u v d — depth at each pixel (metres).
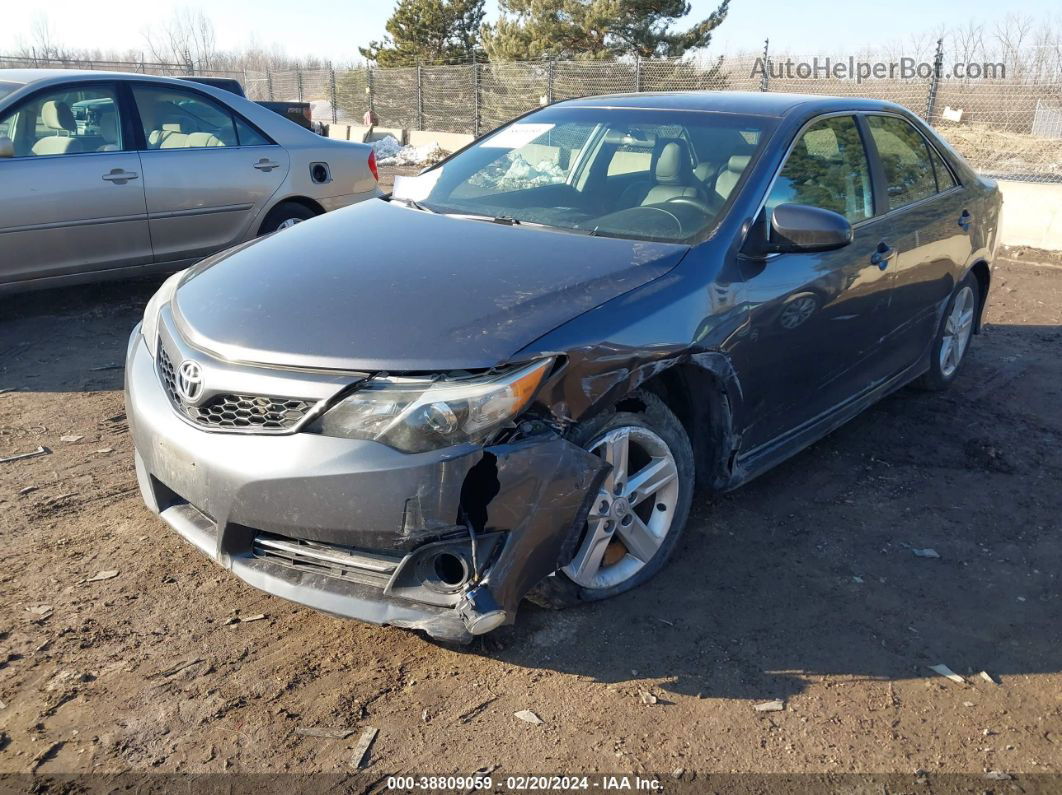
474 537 2.39
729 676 2.65
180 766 2.25
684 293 2.90
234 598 2.99
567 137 4.03
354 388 2.39
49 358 5.36
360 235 3.30
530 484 2.43
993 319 6.84
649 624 2.88
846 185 3.82
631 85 17.41
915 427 4.64
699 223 3.24
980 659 2.79
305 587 2.53
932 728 2.47
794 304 3.30
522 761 2.30
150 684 2.55
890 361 4.29
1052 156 12.61
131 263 6.12
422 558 2.43
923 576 3.25
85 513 3.53
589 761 2.31
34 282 5.72
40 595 2.96
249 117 6.75
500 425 2.38
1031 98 12.85
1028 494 3.94
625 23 23.05
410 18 32.03
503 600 2.43
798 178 3.53
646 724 2.44
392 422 2.35
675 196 3.43
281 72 29.55
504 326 2.51
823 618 2.96
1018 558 3.40
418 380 2.37
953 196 4.67
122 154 5.96
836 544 3.44
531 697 2.53
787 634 2.86
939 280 4.48
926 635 2.90
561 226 3.43
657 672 2.65
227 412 2.54
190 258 6.44
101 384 4.97
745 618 2.94
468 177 4.04
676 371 3.03
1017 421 4.77
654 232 3.26
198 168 6.30
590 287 2.76
